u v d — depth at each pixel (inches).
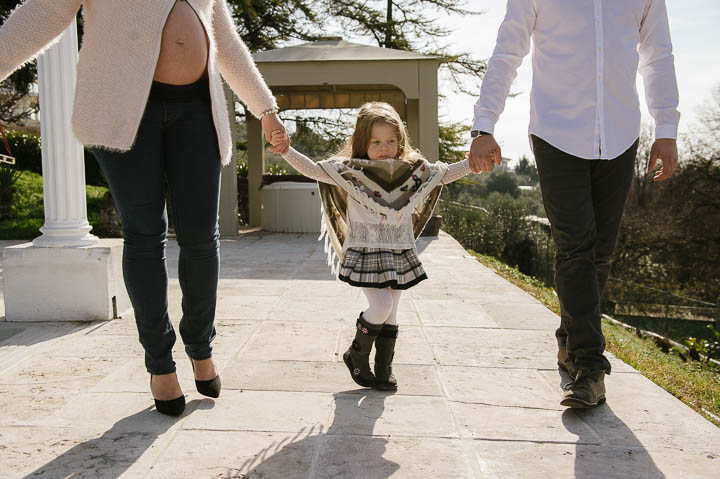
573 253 88.5
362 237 92.7
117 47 74.0
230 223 374.6
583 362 87.2
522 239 732.7
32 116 695.1
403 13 804.0
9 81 564.4
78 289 141.3
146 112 76.9
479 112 88.6
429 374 104.1
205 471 66.6
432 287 197.9
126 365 106.6
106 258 141.3
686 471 68.3
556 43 87.7
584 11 85.8
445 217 733.9
